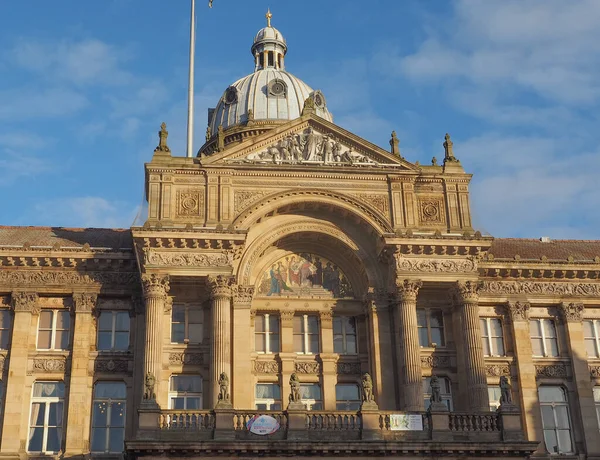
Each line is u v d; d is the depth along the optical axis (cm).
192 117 5409
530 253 5616
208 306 4866
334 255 5125
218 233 4625
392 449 4147
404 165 5050
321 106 7750
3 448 4528
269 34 8138
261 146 5025
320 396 4862
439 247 4803
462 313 4784
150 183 4816
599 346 5319
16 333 4788
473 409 4591
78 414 4641
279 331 4956
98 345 4884
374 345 4812
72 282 4941
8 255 4862
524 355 5138
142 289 4791
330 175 4975
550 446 5009
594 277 5391
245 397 4512
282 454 4091
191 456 4022
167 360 4722
